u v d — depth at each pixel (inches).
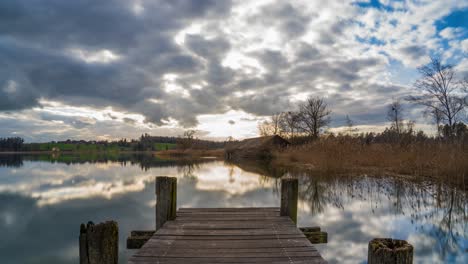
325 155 793.6
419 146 645.9
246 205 440.8
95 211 411.8
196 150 3051.2
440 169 506.3
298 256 159.9
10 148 3870.6
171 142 4507.9
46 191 593.6
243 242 181.9
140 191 590.9
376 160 734.5
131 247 229.6
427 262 226.7
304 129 1798.7
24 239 294.0
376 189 526.3
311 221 340.8
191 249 169.6
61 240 291.7
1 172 1047.0
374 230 305.3
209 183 691.4
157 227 233.3
